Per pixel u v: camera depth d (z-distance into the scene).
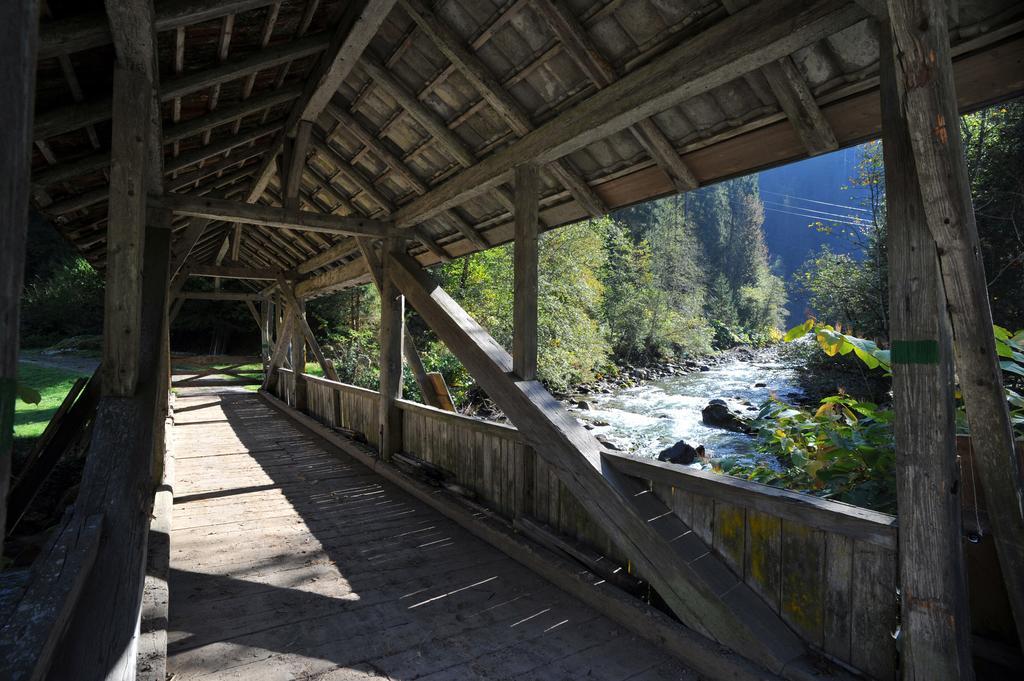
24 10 0.76
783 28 1.85
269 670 2.22
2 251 0.73
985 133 6.88
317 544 3.61
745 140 2.47
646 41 2.37
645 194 3.13
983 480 1.60
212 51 2.67
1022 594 1.57
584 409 12.26
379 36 3.26
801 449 2.85
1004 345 2.24
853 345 2.62
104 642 1.40
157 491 4.13
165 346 4.54
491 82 2.95
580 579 2.89
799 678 1.94
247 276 9.27
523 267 3.28
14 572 1.37
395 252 5.18
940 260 1.54
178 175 4.31
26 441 5.77
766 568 2.21
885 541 1.78
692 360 23.75
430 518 4.14
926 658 1.64
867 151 7.40
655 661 2.33
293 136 4.40
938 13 1.39
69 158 2.97
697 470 2.53
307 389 9.01
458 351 3.94
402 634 2.53
